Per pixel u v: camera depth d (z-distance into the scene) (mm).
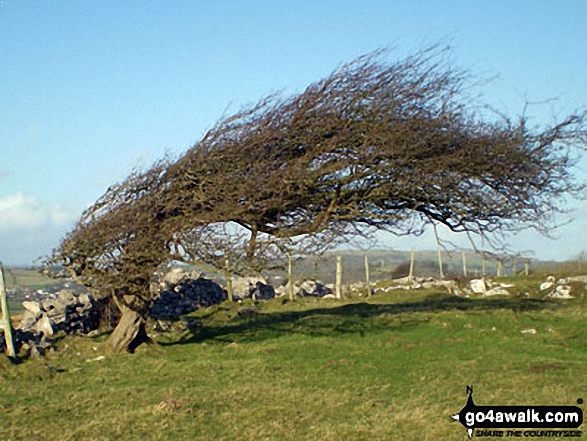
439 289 33719
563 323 20094
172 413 11180
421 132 16531
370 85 16750
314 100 16734
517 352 16094
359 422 10398
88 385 14289
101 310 21516
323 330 20297
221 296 28828
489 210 18469
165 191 17234
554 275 32594
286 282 36625
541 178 18344
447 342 17672
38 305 19656
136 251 17031
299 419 10797
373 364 15180
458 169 17328
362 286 36750
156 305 24219
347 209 17828
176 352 18016
